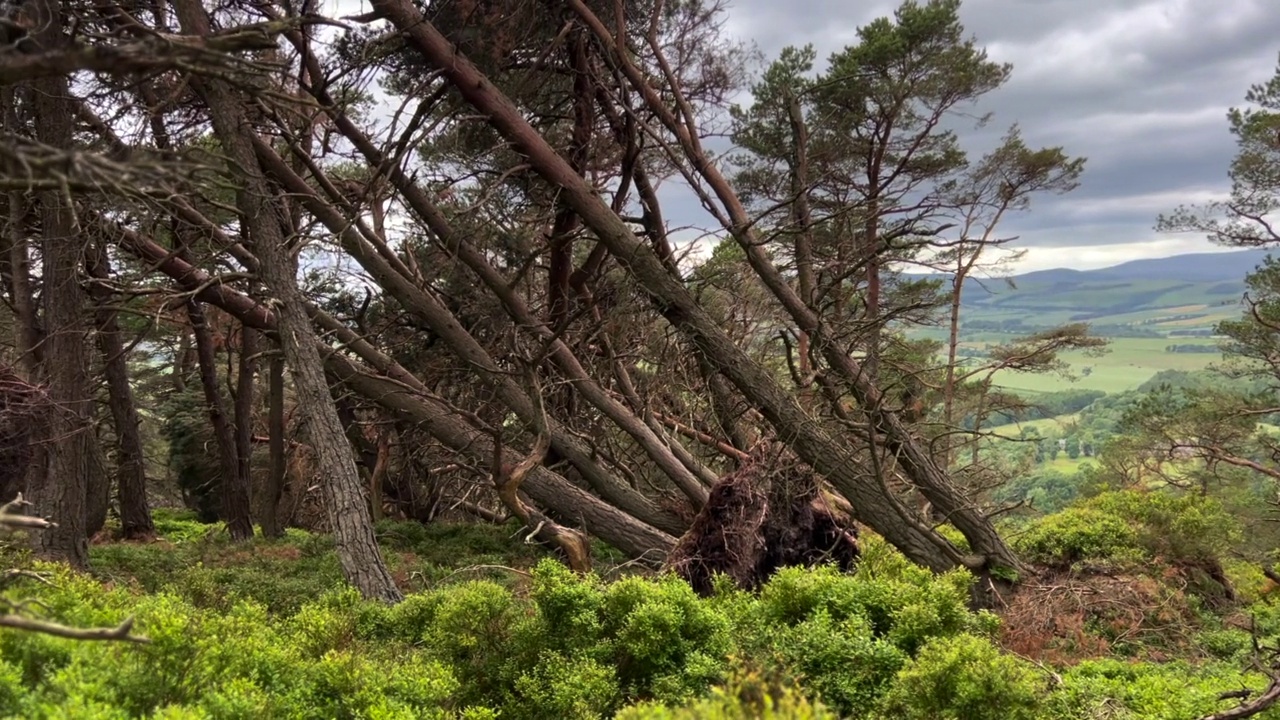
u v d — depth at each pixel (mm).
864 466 10539
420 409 12625
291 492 19672
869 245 14641
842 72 16062
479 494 20125
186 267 10695
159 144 9211
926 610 5660
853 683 4926
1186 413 19000
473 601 5504
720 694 3033
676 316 10969
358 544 8008
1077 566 10789
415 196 11664
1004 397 20422
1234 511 17875
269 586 8500
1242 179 16438
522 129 10273
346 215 11289
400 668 4559
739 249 15148
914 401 13547
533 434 13070
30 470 9156
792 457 10922
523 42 11281
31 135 8062
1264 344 17219
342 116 10688
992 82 16391
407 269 12852
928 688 4484
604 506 12273
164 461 23969
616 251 10797
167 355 19703
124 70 2135
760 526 10312
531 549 13672
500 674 5125
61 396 8117
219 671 3797
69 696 2803
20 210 8383
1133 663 8023
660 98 12891
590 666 4930
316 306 12250
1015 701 4375
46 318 8250
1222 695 5520
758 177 17312
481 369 12180
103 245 9211
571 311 13484
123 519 14219
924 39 16078
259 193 7777
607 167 13812
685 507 13234
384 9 9297
